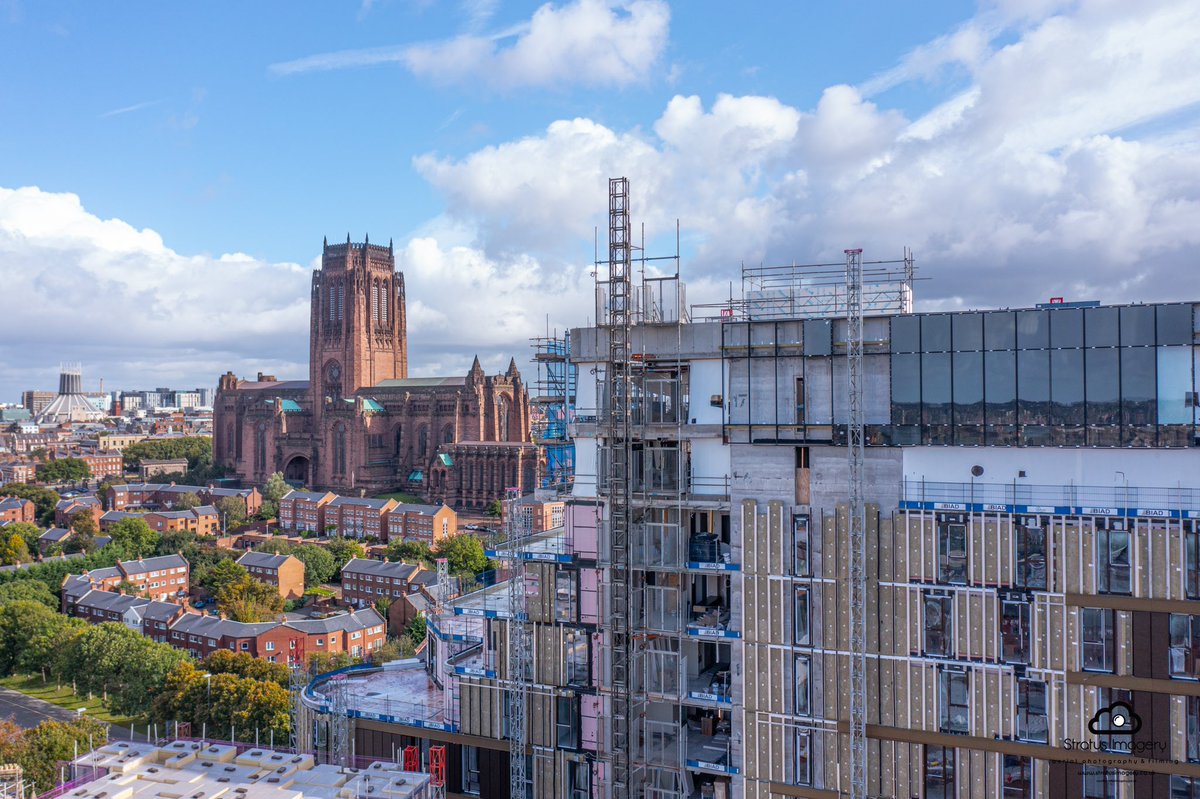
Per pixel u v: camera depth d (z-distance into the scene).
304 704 71.88
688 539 57.56
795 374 53.00
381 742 66.56
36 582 191.75
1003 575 48.22
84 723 106.06
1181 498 45.59
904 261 55.97
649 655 57.47
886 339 50.84
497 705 62.62
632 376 57.22
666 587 56.44
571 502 58.91
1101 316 46.69
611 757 57.06
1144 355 45.91
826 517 51.78
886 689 50.50
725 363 54.72
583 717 58.84
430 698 72.00
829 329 52.03
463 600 69.88
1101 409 46.66
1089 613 46.97
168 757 59.47
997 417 48.56
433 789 57.56
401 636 153.25
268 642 152.38
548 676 59.91
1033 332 47.94
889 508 50.59
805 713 52.28
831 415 52.06
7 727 101.62
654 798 57.56
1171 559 45.41
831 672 51.69
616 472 57.00
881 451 50.94
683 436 55.47
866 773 50.47
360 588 193.75
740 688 54.31
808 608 52.28
